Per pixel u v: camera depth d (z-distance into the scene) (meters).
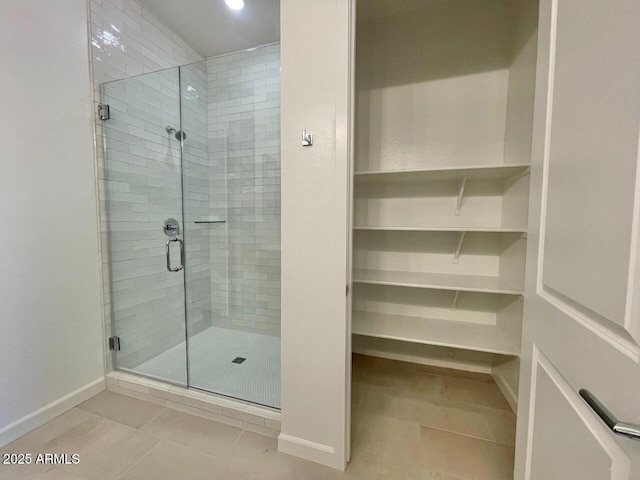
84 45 1.74
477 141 1.99
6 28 1.38
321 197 1.22
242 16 2.13
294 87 1.22
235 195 2.63
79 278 1.76
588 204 0.60
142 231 2.15
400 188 2.17
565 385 0.71
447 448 1.43
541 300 0.83
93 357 1.84
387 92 2.16
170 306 2.38
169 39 2.27
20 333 1.47
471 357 2.18
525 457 0.94
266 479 1.24
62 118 1.64
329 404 1.28
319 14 1.16
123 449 1.39
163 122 2.27
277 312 2.57
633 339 0.47
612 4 0.53
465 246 2.08
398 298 2.27
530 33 1.57
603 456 0.55
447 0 1.91
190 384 1.81
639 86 0.46
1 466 1.29
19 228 1.46
